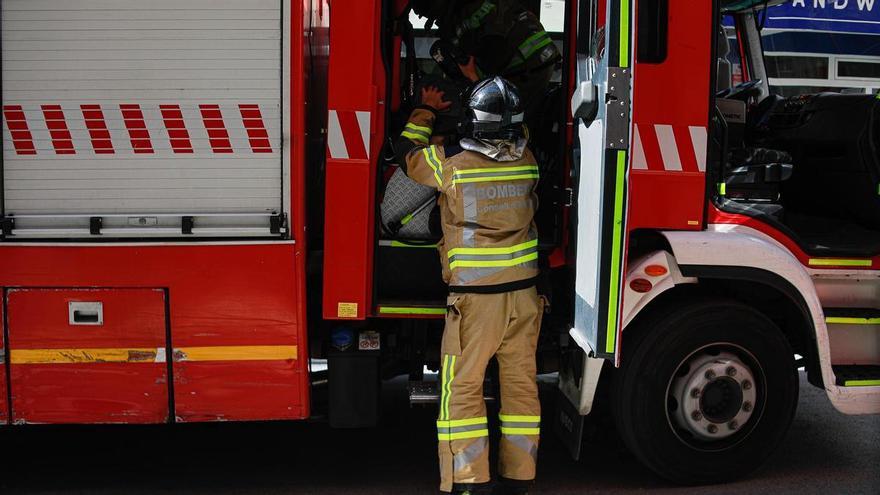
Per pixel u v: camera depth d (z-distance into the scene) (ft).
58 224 12.66
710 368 13.69
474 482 12.55
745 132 17.34
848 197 15.98
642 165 13.26
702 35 13.14
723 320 13.65
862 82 25.05
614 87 11.09
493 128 12.76
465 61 14.28
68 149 12.60
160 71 12.58
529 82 14.67
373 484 14.35
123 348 12.88
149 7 12.52
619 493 13.94
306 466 15.17
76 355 12.85
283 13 12.60
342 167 12.73
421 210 13.62
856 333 14.64
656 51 13.09
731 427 13.93
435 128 13.76
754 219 13.96
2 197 12.61
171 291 12.83
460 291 12.66
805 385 20.22
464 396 12.68
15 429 17.01
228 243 12.81
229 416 13.09
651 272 13.29
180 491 14.03
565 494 13.88
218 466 15.16
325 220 12.82
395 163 13.70
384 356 14.29
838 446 16.22
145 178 12.68
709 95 13.24
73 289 12.75
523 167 12.99
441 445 12.74
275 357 13.05
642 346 13.57
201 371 12.98
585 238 12.20
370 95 12.65
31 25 12.46
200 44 12.59
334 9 12.51
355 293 12.99
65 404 12.95
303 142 12.82
